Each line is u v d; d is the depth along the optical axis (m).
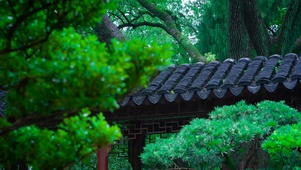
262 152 10.13
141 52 3.36
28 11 3.52
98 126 3.62
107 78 3.20
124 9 18.41
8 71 3.37
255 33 12.73
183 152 7.43
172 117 9.98
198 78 9.73
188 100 9.34
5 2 3.61
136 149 11.74
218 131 7.27
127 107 9.91
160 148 7.64
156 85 9.70
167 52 3.40
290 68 9.39
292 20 13.23
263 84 9.00
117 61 3.35
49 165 3.81
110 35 12.30
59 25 3.62
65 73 3.16
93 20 3.68
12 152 3.78
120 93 3.33
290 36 13.28
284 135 6.92
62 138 3.82
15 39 3.59
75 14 3.59
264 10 18.11
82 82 3.18
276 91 9.13
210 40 19.27
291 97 9.20
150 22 19.02
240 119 7.80
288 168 7.76
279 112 7.96
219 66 10.28
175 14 18.08
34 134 3.76
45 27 3.61
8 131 3.35
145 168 11.98
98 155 10.25
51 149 3.80
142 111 10.07
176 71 10.28
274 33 18.39
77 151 3.83
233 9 12.83
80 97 3.22
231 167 8.42
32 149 3.75
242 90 9.10
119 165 16.20
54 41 3.53
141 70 3.39
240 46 12.90
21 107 3.32
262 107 8.02
